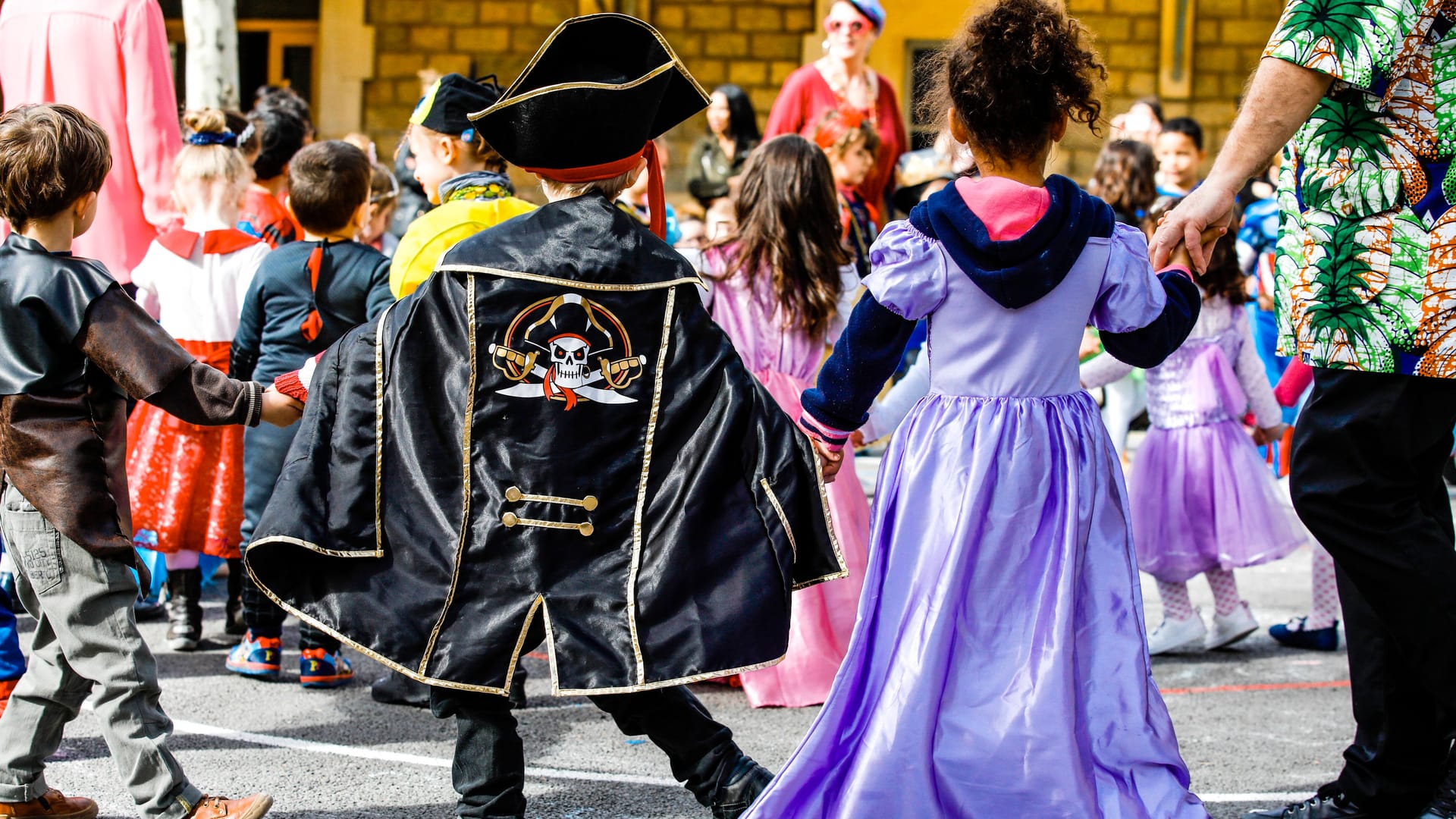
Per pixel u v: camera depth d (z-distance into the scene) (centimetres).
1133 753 258
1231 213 296
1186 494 509
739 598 271
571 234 279
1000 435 272
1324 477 306
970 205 275
